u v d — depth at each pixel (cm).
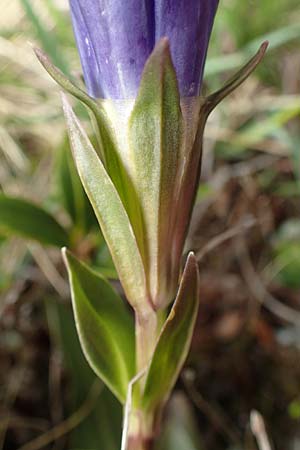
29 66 19
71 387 16
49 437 16
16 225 14
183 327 9
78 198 14
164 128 8
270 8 19
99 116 9
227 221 18
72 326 15
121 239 9
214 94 9
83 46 8
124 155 9
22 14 20
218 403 17
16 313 17
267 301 17
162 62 8
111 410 15
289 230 18
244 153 19
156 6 8
